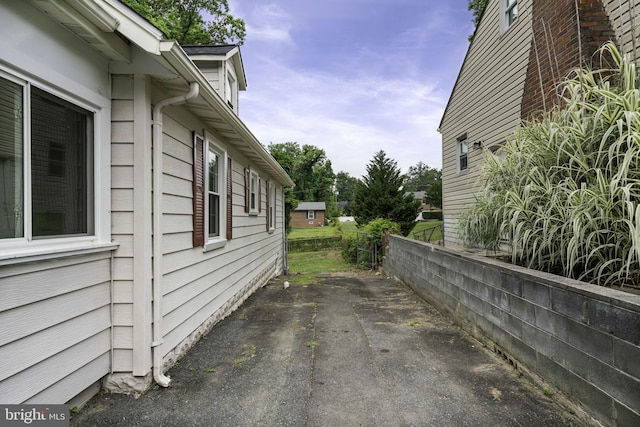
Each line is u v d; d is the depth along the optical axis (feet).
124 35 7.50
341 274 33.76
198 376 9.23
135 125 8.44
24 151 6.14
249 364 9.98
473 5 50.06
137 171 8.41
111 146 8.39
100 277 8.02
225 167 15.75
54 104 6.86
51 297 6.63
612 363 6.07
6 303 5.76
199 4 50.24
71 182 7.32
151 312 8.75
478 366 9.55
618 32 13.71
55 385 6.71
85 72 7.48
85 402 7.79
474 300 11.98
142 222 8.42
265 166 24.62
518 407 7.32
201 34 51.08
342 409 7.44
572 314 7.09
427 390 8.20
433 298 16.75
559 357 7.47
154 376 8.73
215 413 7.36
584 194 8.56
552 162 10.59
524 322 8.85
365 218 52.60
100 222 7.99
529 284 8.63
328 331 13.10
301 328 13.56
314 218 139.03
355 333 12.78
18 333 5.96
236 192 18.12
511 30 21.84
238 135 15.21
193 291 11.80
